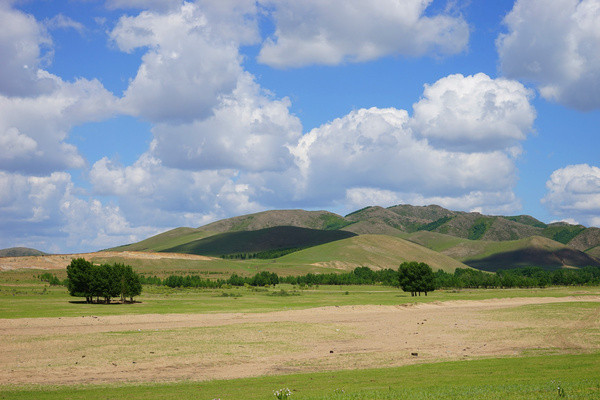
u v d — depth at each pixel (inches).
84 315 3518.7
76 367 1737.2
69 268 5354.3
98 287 5128.0
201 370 1697.8
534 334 2442.2
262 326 2778.1
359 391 1149.7
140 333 2471.7
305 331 2603.3
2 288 7150.6
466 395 1009.5
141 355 1946.4
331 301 5329.7
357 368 1662.2
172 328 2714.1
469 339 2362.2
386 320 3225.9
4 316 3302.2
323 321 3157.0
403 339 2399.1
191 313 3759.8
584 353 1800.0
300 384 1334.9
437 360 1790.1
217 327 2743.6
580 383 1102.4
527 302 4931.1
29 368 1718.8
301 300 5610.2
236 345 2171.5
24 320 3068.4
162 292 7445.9
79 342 2204.7
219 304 4904.0
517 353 1909.4
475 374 1385.3
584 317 3088.1
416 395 1027.3
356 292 7859.3
